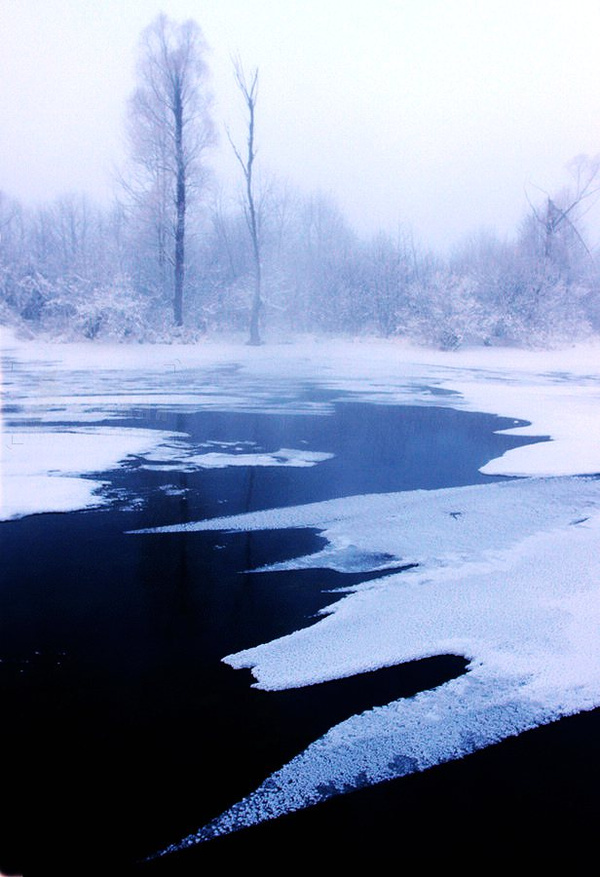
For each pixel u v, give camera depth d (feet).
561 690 10.36
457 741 9.06
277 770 8.41
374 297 120.26
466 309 96.58
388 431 34.04
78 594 13.64
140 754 8.68
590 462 27.02
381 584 14.52
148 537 17.21
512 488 22.93
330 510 19.99
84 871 6.85
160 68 91.71
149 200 96.84
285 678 10.62
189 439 30.99
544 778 8.36
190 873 6.83
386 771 8.44
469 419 38.17
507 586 14.46
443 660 11.25
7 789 7.99
